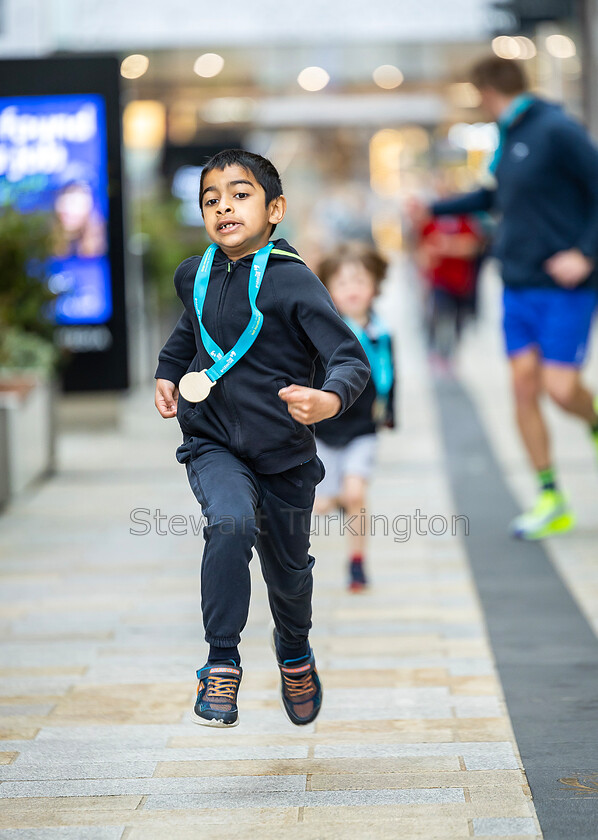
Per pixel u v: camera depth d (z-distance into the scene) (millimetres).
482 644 5438
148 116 21078
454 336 17438
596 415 7672
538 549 7246
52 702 4754
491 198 8312
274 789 3834
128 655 5371
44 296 10125
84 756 4168
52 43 13516
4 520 8328
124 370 11289
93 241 11156
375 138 42688
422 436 11469
